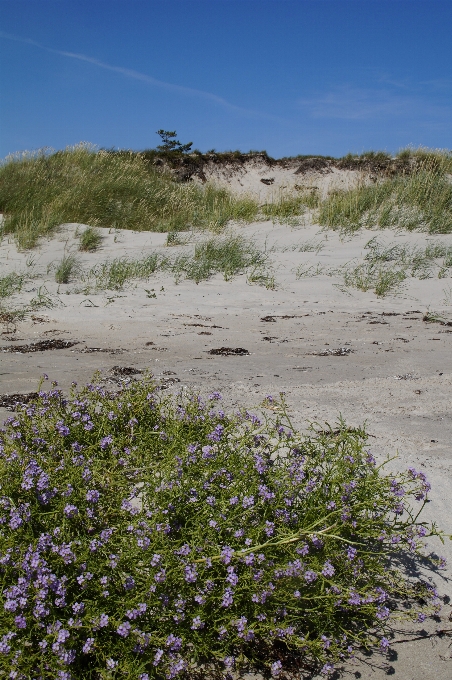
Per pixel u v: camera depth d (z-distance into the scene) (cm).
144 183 1803
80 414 353
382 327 862
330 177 2497
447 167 2016
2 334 792
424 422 484
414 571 311
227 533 266
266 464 309
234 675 247
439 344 769
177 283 1088
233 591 237
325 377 609
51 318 868
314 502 291
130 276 1112
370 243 1358
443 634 275
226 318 897
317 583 260
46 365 641
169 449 312
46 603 221
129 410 367
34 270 1145
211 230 1498
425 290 1086
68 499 266
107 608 230
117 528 265
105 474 297
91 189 1634
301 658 257
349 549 267
